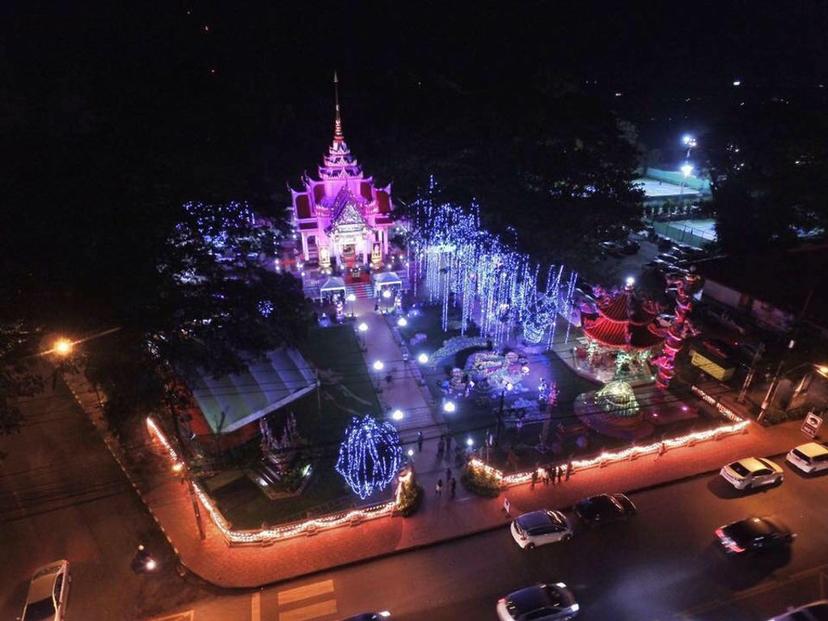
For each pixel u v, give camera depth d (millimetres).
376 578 28922
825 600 27438
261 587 28344
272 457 36500
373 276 59469
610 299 44031
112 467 35875
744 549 29625
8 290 28203
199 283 35438
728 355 44500
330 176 63438
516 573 29266
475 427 40062
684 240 76812
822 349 40469
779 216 62125
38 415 39719
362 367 47031
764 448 38094
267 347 36750
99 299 29891
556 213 62469
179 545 30484
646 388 44031
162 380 32219
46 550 30375
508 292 56438
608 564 29812
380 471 34969
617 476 35688
